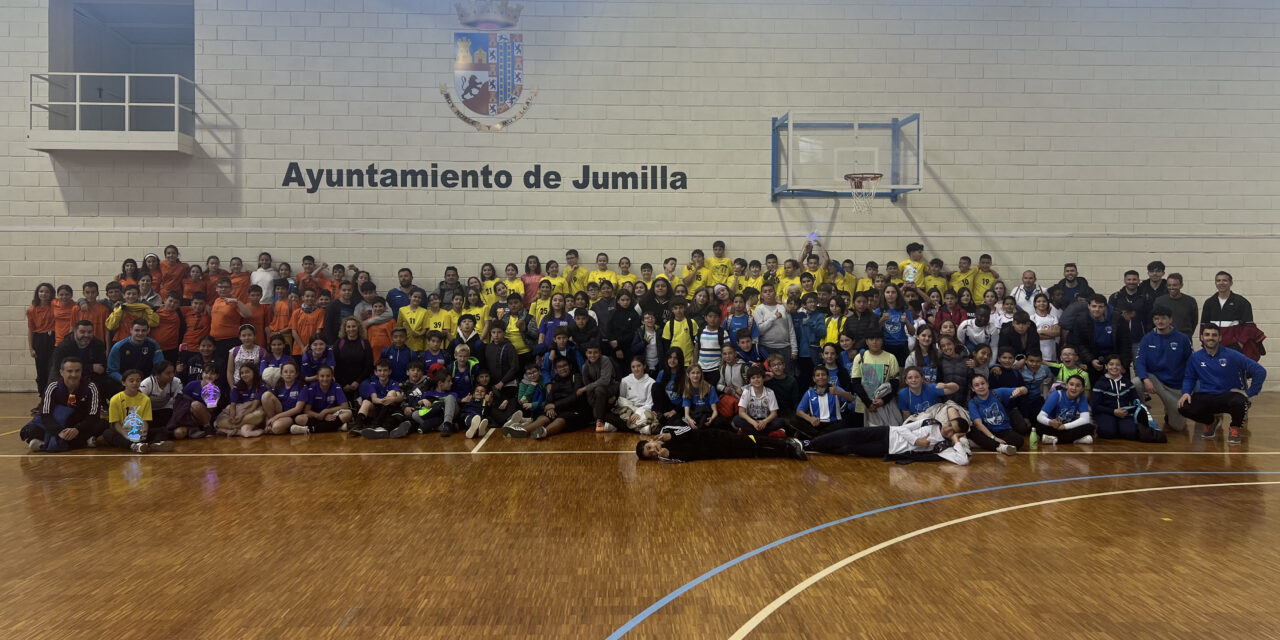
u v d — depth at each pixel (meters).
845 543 5.96
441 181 15.13
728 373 10.81
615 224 15.27
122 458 9.20
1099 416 10.48
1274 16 15.54
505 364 11.52
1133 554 5.71
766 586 5.08
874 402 9.86
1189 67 15.52
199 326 12.66
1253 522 6.56
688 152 15.29
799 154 15.14
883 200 15.40
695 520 6.59
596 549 5.81
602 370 11.23
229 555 5.68
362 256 15.09
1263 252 15.60
